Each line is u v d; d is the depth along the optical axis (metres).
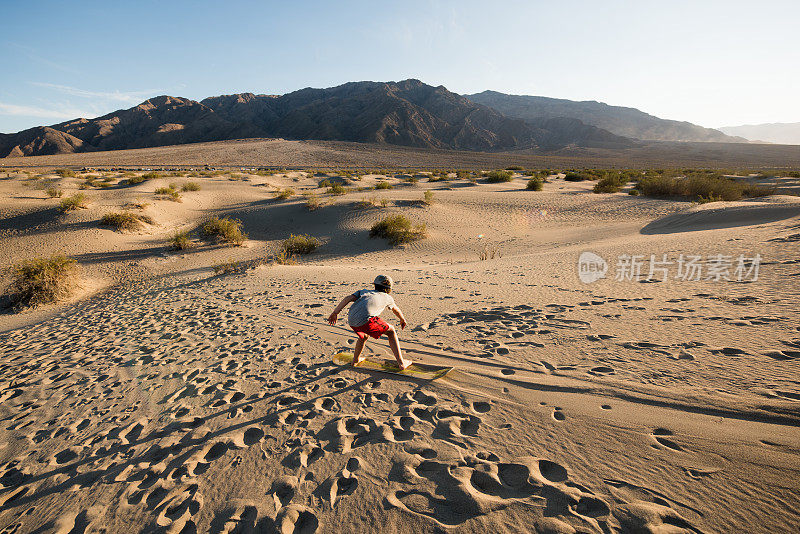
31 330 9.36
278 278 11.32
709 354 3.51
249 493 2.51
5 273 16.19
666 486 2.09
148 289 13.01
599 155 199.75
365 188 40.03
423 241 19.88
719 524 1.82
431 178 51.00
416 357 4.41
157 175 44.72
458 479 2.37
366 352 4.72
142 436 3.46
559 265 9.39
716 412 2.63
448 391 3.51
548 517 2.00
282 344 5.41
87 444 3.48
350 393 3.72
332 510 2.27
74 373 5.46
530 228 21.42
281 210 28.41
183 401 4.04
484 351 4.30
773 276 5.84
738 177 41.62
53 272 13.84
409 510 2.18
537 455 2.50
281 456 2.85
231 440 3.15
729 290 5.46
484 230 21.47
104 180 46.38
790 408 2.51
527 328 4.90
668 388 3.02
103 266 18.00
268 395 3.89
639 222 18.41
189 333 6.60
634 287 6.43
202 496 2.54
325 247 20.59
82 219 23.55
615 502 2.04
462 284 8.27
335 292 8.56
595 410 2.89
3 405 4.70
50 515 2.59
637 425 2.63
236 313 7.54
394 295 7.68
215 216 28.48
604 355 3.80
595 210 23.98
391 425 3.08
